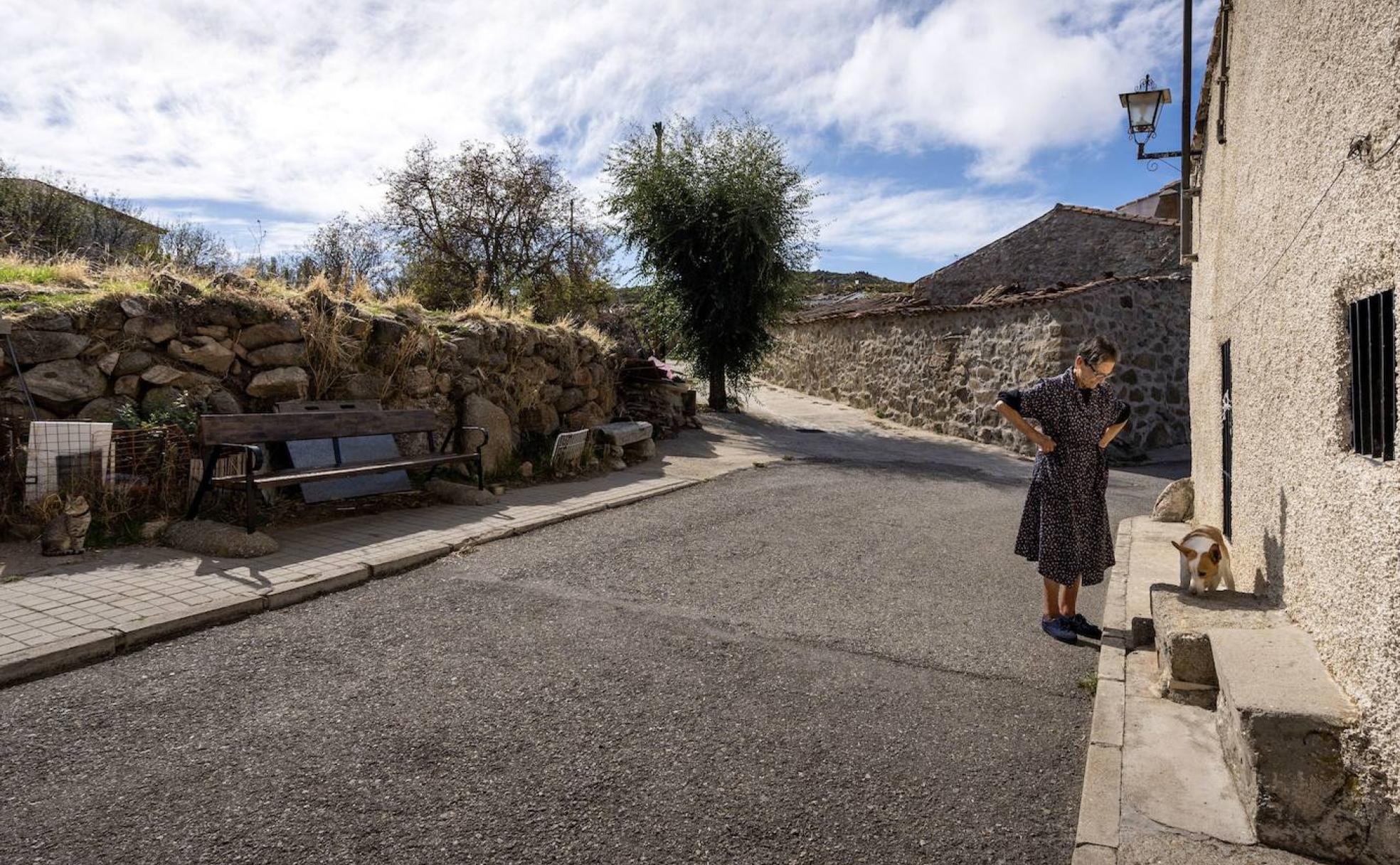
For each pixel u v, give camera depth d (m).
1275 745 2.26
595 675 3.56
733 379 17.16
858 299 26.27
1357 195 2.43
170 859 2.22
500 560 5.35
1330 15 2.76
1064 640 4.19
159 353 5.92
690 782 2.71
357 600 4.45
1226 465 5.14
